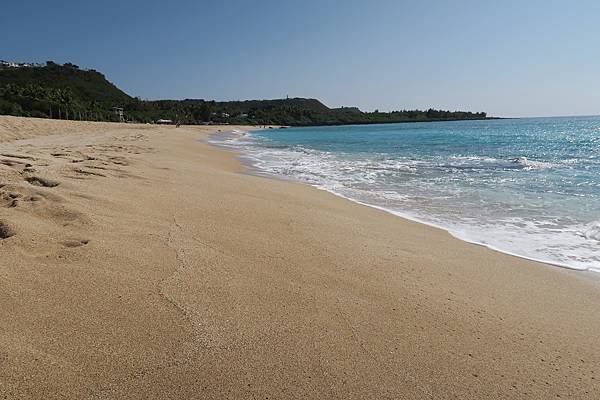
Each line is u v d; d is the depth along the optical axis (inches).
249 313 141.9
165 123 4279.0
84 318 127.0
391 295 169.5
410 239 258.8
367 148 1267.2
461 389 113.5
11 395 94.3
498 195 420.5
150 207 260.5
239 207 296.5
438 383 115.3
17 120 1188.5
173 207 270.4
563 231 286.4
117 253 175.3
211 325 131.3
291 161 804.6
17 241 169.6
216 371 110.7
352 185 489.7
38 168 342.3
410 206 370.3
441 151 1103.0
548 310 168.4
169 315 133.6
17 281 142.6
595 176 555.2
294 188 441.4
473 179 537.3
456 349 133.3
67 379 101.5
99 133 1321.4
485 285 190.4
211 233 223.0
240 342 124.6
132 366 108.7
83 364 107.3
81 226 200.8
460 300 170.9
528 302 174.9
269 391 105.7
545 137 1907.0
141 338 120.5
